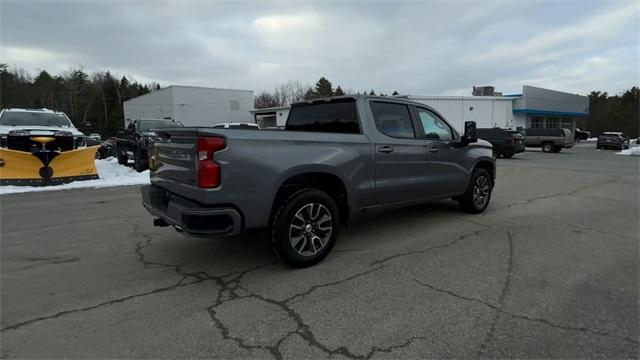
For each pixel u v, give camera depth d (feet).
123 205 24.36
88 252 15.14
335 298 11.20
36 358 8.32
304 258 13.29
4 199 26.43
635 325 9.75
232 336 9.23
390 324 9.78
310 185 14.29
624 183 36.40
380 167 15.76
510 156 74.28
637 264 13.98
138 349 8.68
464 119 119.65
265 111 146.72
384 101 16.56
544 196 28.53
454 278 12.63
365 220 20.29
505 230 18.44
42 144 31.83
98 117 246.68
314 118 17.22
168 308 10.57
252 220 12.09
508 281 12.40
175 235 17.49
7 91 228.63
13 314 10.18
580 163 61.52
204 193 11.33
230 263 13.94
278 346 8.84
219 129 11.62
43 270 13.25
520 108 126.31
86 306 10.65
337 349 8.73
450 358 8.42
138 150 42.29
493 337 9.20
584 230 18.61
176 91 142.10
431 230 18.35
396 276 12.78
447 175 19.22
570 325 9.75
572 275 12.92
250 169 11.87
